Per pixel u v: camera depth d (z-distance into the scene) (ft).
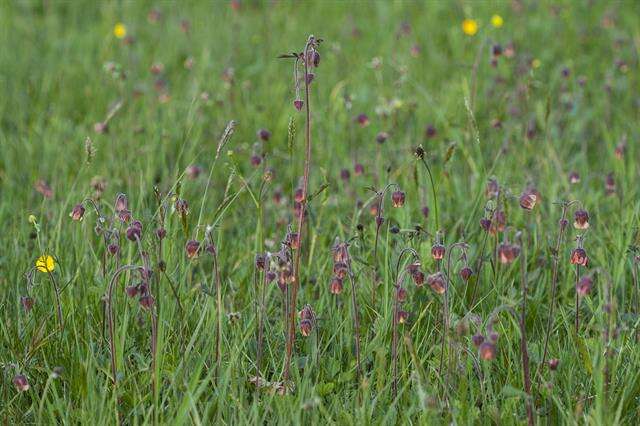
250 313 25.20
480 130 39.42
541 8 57.52
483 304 25.48
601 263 27.35
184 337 23.27
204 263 28.71
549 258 27.99
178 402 20.97
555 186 32.14
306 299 26.14
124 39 50.37
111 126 39.11
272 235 30.07
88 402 20.97
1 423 21.29
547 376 22.67
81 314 24.36
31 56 51.37
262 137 28.96
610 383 21.11
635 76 46.09
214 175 35.88
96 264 26.43
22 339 23.86
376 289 25.93
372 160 35.86
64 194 32.55
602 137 40.16
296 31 56.08
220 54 51.31
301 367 22.85
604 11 57.52
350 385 22.39
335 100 41.91
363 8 61.05
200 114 40.68
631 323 24.14
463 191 33.47
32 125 40.19
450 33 53.72
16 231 29.45
